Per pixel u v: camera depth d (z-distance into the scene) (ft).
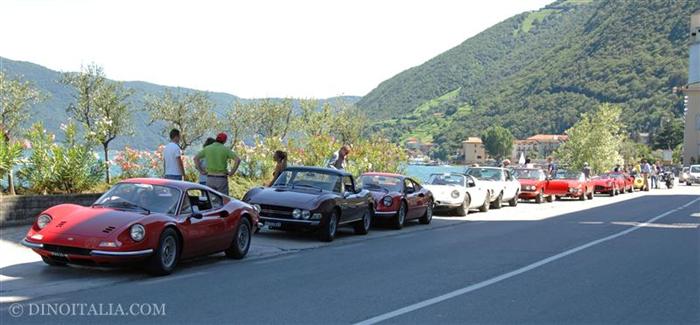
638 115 434.71
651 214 79.56
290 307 25.67
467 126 536.01
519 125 499.92
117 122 77.87
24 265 33.63
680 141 400.26
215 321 23.16
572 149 191.93
